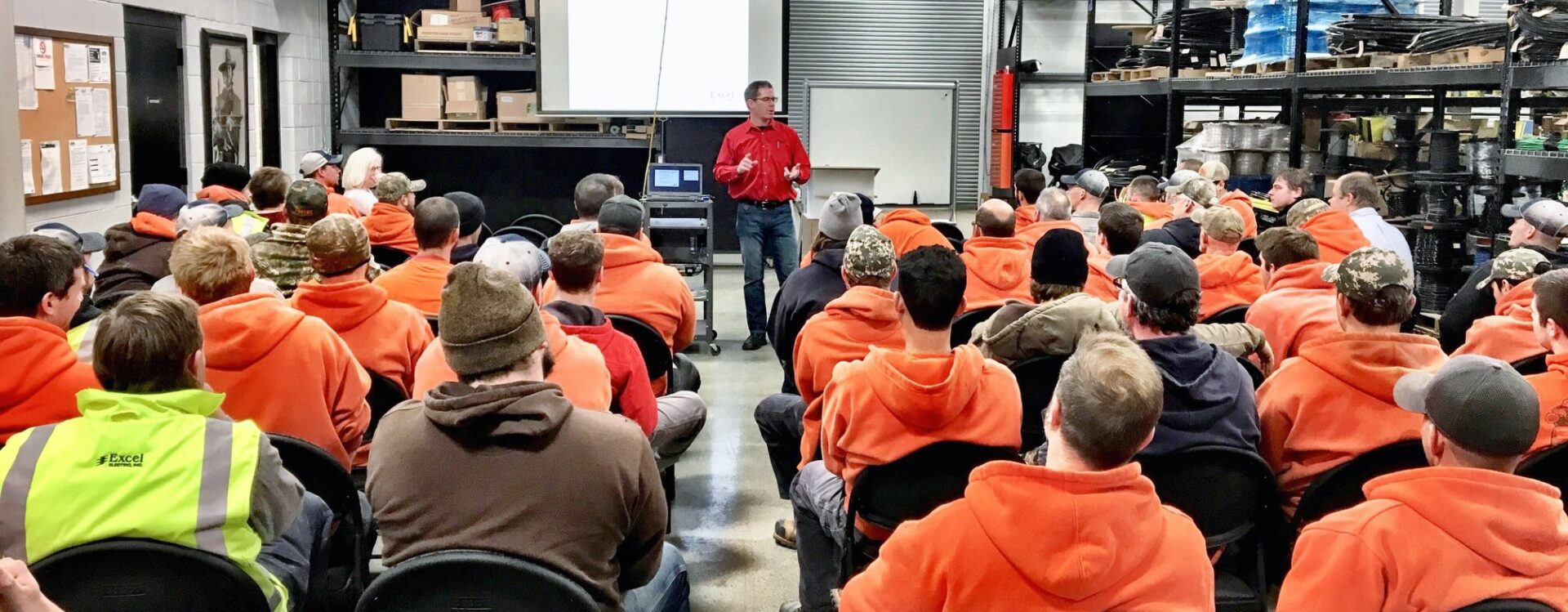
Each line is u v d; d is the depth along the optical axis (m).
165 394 1.92
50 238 2.60
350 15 10.24
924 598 1.62
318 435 2.71
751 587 3.52
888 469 2.52
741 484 4.49
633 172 10.48
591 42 8.85
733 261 10.08
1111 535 1.54
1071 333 3.07
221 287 2.75
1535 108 6.65
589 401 2.75
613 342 3.03
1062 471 1.57
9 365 2.38
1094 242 5.70
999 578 1.57
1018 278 4.48
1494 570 1.63
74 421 1.92
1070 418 1.61
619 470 1.90
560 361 2.74
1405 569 1.64
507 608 1.76
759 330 6.90
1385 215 6.08
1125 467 1.58
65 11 6.16
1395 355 2.52
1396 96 7.77
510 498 1.85
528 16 9.81
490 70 10.15
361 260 3.19
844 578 2.64
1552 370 2.59
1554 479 2.50
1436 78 5.69
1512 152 5.14
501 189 10.41
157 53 7.27
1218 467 2.49
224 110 8.27
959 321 4.36
